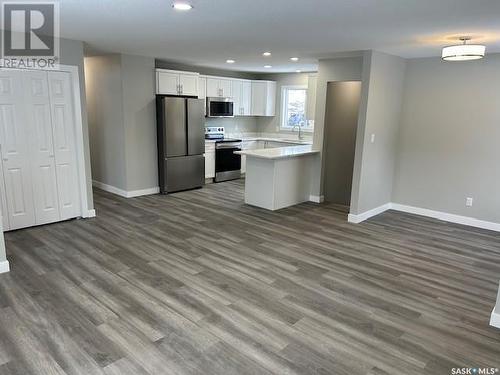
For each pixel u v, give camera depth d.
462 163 5.30
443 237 4.77
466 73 5.10
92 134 6.88
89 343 2.47
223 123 8.72
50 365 2.26
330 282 3.45
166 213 5.53
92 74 6.54
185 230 4.79
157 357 2.35
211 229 4.87
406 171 5.84
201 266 3.72
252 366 2.29
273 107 8.97
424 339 2.62
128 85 6.04
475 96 5.07
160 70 6.45
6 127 4.29
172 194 6.73
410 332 2.70
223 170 8.02
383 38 4.01
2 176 4.36
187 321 2.76
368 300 3.14
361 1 2.68
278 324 2.75
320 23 3.38
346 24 3.40
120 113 6.11
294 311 2.94
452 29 3.51
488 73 4.93
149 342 2.50
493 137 5.01
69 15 3.26
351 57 5.55
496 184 5.06
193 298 3.09
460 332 2.72
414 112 5.62
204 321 2.76
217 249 4.18
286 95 8.85
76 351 2.39
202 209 5.81
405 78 5.64
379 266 3.83
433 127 5.49
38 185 4.67
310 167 6.35
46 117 4.58
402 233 4.89
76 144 4.91
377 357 2.42
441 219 5.58
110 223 4.99
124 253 4.00
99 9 3.05
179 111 6.56
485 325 2.82
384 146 5.54
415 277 3.60
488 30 3.53
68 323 2.70
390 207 6.09
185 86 6.91
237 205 6.09
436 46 4.43
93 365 2.27
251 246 4.30
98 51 5.63
